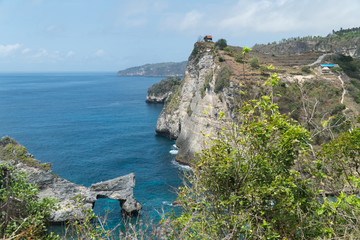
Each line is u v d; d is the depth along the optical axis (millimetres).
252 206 7832
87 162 67188
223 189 8344
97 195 43750
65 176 57969
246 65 72750
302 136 7582
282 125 7941
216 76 71562
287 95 55938
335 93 65562
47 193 42406
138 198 47250
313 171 7512
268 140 8102
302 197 7539
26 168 42781
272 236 6914
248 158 8172
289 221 7414
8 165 12828
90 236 7906
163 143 87625
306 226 7129
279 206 7492
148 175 59188
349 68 83562
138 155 74188
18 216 11727
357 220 5887
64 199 42094
